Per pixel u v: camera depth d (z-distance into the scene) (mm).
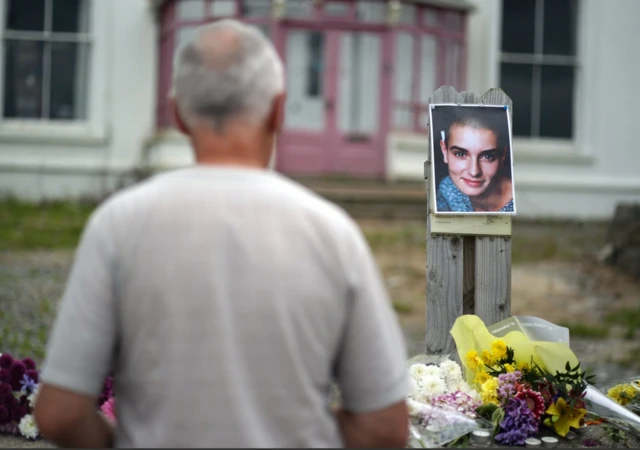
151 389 1606
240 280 1615
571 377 3121
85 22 15000
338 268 1658
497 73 15086
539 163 15039
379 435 1696
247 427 1586
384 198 13164
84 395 1635
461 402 3119
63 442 1673
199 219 1645
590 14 15078
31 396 3377
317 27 14594
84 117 15047
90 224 1685
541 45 15180
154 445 1592
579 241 12297
